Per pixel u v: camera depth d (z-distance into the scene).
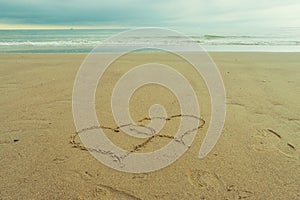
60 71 5.97
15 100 3.92
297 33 22.48
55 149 2.58
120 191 2.00
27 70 6.05
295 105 3.72
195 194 1.97
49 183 2.07
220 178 2.15
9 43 15.65
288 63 7.27
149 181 2.12
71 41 17.20
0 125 3.07
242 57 8.59
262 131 2.96
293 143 2.68
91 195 1.95
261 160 2.39
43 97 4.08
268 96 4.14
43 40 18.42
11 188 2.00
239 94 4.27
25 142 2.70
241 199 1.91
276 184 2.06
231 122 3.21
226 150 2.58
